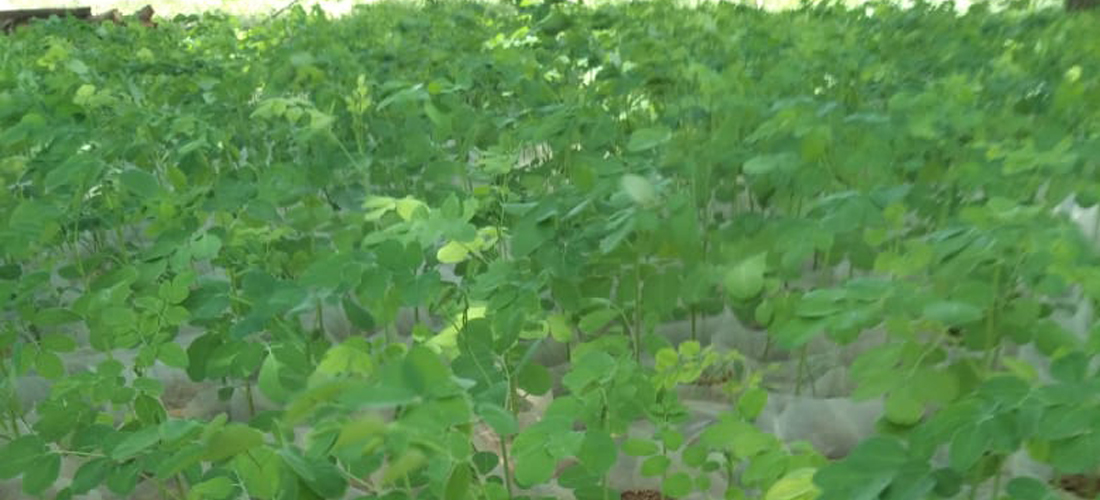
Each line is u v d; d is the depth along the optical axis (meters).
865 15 6.02
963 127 2.77
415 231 2.01
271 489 1.54
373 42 5.63
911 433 1.42
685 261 2.35
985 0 6.78
